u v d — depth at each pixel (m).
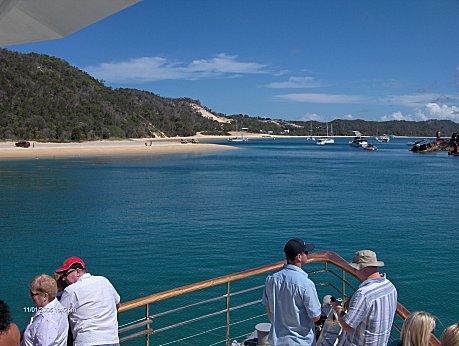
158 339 12.68
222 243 24.62
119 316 14.34
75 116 176.38
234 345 5.76
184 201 40.28
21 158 97.94
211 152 137.88
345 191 48.72
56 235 26.62
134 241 25.08
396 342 3.78
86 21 2.44
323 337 4.88
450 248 23.78
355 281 17.89
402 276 18.84
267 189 49.94
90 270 19.56
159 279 18.30
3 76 178.88
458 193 47.47
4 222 30.55
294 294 4.17
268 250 23.12
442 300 16.22
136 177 61.59
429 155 135.50
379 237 26.48
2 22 2.51
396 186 54.22
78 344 4.25
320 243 25.09
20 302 15.89
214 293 16.47
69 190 47.22
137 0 2.25
